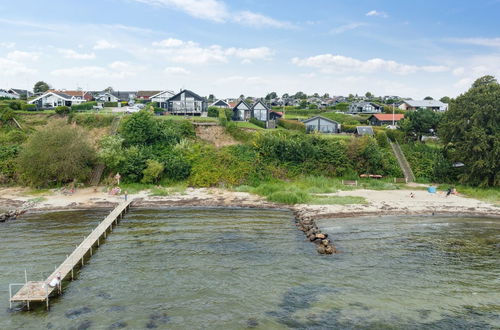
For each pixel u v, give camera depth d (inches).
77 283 887.7
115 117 2343.8
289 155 2038.6
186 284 884.6
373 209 1480.1
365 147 2017.7
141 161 1856.5
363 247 1111.6
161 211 1488.7
